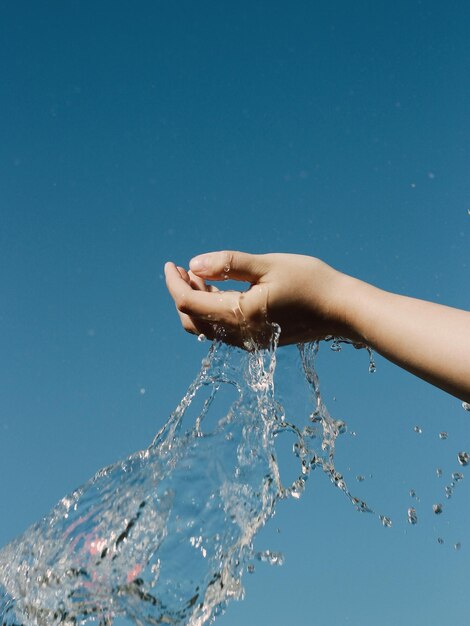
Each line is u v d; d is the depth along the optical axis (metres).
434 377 0.89
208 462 1.09
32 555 1.04
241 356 1.10
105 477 1.13
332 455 1.18
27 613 1.00
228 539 1.04
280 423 1.13
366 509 1.24
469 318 0.89
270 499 1.08
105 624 1.00
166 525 1.04
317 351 1.13
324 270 1.00
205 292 1.03
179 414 1.13
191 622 0.99
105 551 1.02
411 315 0.92
